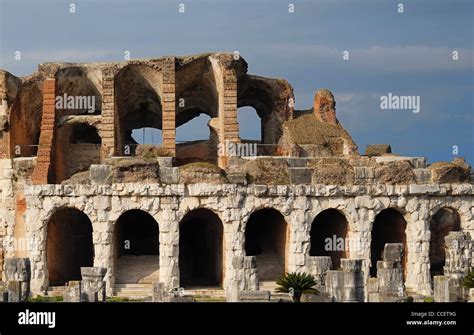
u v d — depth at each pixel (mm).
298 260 126250
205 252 138000
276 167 128375
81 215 139750
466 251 115000
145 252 140625
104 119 136125
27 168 132500
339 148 139500
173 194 124875
